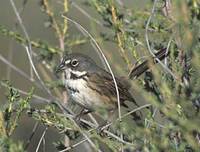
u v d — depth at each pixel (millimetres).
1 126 10664
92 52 18047
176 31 10391
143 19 11992
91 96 14430
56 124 11352
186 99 9805
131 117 11484
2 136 10328
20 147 9906
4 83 11211
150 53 10422
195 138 9930
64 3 14047
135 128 9859
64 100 14117
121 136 10328
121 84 14508
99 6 12281
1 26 13070
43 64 14453
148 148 9648
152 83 11336
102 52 11156
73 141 12359
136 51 11602
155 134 9734
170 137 10102
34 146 15742
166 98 9578
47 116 11438
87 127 12375
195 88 9742
